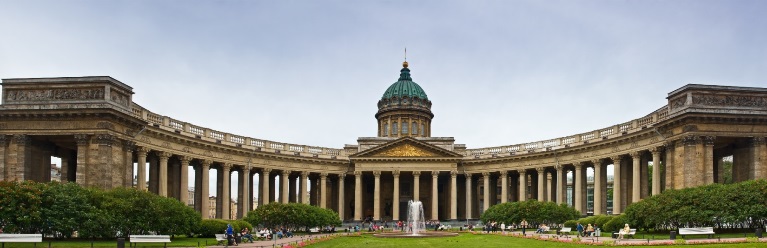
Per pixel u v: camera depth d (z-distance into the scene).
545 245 45.22
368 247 45.69
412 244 48.62
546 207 75.06
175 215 49.81
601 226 63.47
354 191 111.25
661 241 44.28
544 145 91.25
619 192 75.88
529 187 120.06
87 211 45.25
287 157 93.12
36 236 39.00
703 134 59.12
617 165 76.31
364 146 107.12
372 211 111.56
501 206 78.56
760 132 59.94
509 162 95.94
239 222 60.50
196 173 80.69
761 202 47.75
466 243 49.16
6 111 55.47
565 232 63.72
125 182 59.09
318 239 56.88
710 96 59.41
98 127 55.91
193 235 56.78
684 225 51.25
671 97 62.62
